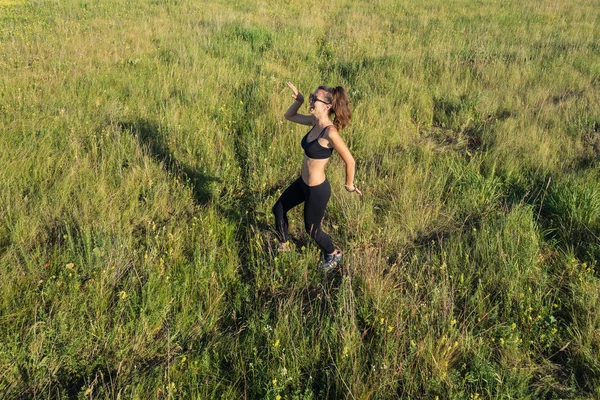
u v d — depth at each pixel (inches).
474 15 591.8
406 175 223.9
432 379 124.4
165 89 312.2
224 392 123.6
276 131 259.8
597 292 152.6
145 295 148.9
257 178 221.6
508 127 277.6
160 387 124.1
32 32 462.0
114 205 195.2
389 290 157.6
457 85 353.4
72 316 142.7
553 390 127.8
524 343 140.1
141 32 458.3
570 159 248.5
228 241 185.5
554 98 337.7
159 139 250.5
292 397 120.7
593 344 138.1
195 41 420.5
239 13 551.8
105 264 161.3
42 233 180.2
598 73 381.4
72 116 263.9
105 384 123.0
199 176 221.1
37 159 216.7
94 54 389.4
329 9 614.2
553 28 525.7
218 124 275.9
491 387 124.1
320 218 164.9
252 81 338.0
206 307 152.7
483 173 238.1
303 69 371.2
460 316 149.9
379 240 186.2
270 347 135.0
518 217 191.3
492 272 163.8
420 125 301.7
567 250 176.9
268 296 159.9
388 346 133.2
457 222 199.3
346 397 119.2
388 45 434.3
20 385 124.0
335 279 169.0
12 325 137.6
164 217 197.2
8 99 285.1
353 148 257.3
